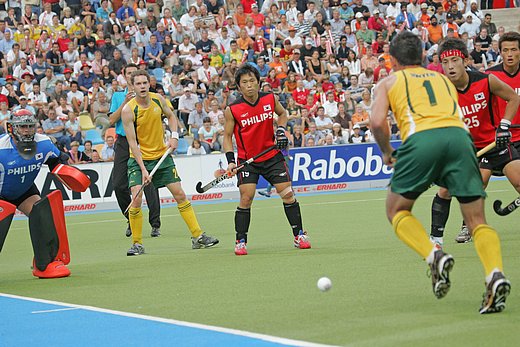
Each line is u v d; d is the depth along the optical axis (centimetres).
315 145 7088
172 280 2661
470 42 8900
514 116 2920
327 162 6744
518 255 2853
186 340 1775
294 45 8169
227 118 3247
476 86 2972
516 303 1995
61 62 7444
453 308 1980
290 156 6619
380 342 1672
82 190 2923
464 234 3253
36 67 7194
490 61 8625
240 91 3256
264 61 7712
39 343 1836
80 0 8006
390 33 8644
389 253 3044
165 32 7800
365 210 5000
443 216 3011
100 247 3881
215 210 5553
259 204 5806
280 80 7700
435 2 9181
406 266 2700
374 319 1895
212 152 6825
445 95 1973
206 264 3011
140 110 3412
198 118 7025
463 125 1956
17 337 1909
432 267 1844
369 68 7850
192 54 7712
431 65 7756
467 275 2456
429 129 1923
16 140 2805
